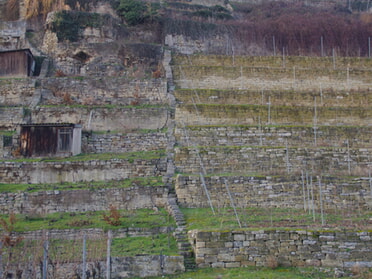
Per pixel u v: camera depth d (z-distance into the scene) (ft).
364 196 112.57
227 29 209.36
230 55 186.70
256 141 138.82
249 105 149.69
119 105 155.84
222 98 158.51
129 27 203.82
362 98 162.30
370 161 128.67
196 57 185.26
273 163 127.34
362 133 140.56
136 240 95.45
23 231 97.35
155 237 96.89
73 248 86.94
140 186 115.34
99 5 207.00
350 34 214.28
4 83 159.63
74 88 160.97
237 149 127.95
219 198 113.50
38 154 132.26
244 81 172.45
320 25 216.33
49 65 181.37
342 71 175.52
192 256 87.56
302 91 167.12
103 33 195.62
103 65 176.65
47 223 103.24
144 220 103.45
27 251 86.84
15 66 167.94
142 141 140.67
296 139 139.44
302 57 186.19
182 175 114.93
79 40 192.95
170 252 87.71
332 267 83.25
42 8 205.16
